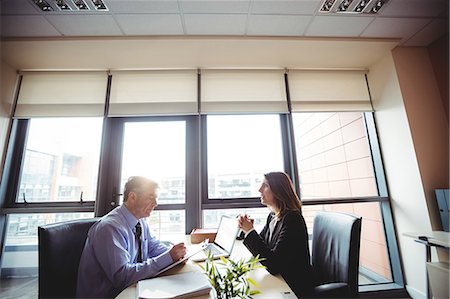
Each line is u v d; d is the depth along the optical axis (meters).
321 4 1.68
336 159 2.47
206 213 2.23
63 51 2.06
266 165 2.38
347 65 2.45
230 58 2.25
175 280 0.90
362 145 2.54
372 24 1.91
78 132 2.30
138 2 1.62
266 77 2.43
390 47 2.19
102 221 1.16
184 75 2.38
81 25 1.81
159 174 2.29
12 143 2.20
